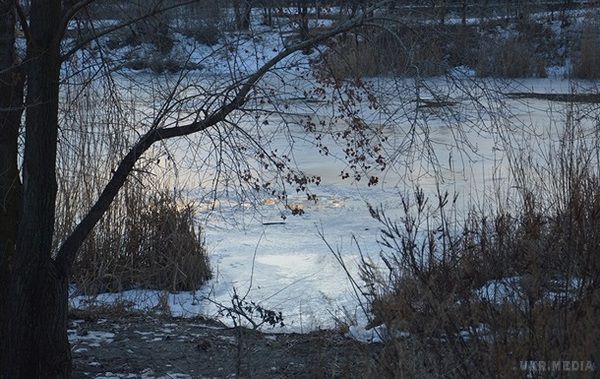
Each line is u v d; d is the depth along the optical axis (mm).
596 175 11016
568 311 5363
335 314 8805
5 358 6375
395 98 6664
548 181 11445
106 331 8734
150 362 7613
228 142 6992
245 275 11375
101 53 7316
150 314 9523
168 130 6691
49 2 6230
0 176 6633
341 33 6582
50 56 6258
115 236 10953
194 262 10945
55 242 10586
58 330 6465
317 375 6887
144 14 6953
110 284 10820
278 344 7969
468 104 7059
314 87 6914
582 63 28844
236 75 7090
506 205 11094
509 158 11086
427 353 5457
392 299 6297
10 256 6633
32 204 6281
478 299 6250
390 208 15055
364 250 12219
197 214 14539
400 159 14344
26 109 6281
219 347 8000
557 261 6773
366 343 7117
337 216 14695
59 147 10250
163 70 7566
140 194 11148
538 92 26266
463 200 14625
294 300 10000
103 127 10430
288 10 6715
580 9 31328
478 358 5242
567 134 11523
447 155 19062
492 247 8562
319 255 12133
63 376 6516
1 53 6480
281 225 14133
